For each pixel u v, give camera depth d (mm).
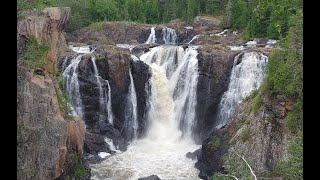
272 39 45938
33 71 18312
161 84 36938
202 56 35062
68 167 20812
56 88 21375
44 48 19703
